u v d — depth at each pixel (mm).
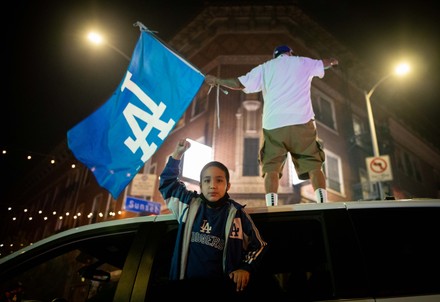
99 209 20375
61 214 25891
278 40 16688
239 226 2156
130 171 3373
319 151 3223
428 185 22094
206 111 15523
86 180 24297
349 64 19031
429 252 1913
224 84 3488
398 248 1942
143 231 2287
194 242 2162
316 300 1843
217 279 1991
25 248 2420
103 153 3541
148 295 1976
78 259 2594
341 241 1987
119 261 2484
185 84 3506
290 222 2182
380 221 2059
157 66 3686
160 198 15227
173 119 3389
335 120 17328
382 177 12445
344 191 15773
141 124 3500
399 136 21375
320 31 17750
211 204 2273
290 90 3299
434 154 24109
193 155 12758
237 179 13422
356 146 16969
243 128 14383
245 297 1930
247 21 17047
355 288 1808
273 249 2236
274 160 3209
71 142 3621
